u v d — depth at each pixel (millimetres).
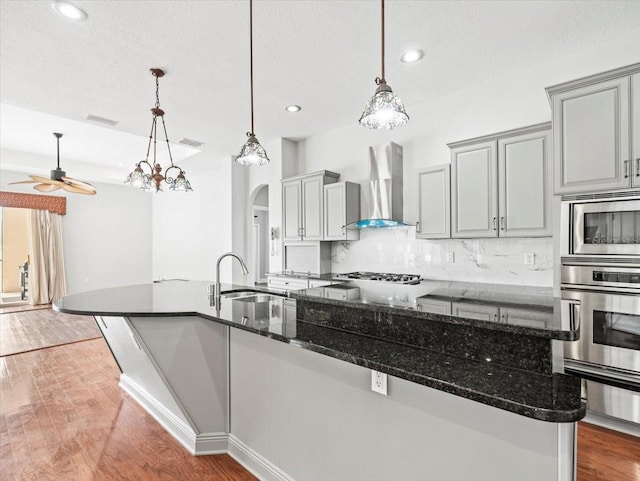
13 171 6625
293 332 1559
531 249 3033
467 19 2373
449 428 1142
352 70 3053
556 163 2354
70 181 5219
